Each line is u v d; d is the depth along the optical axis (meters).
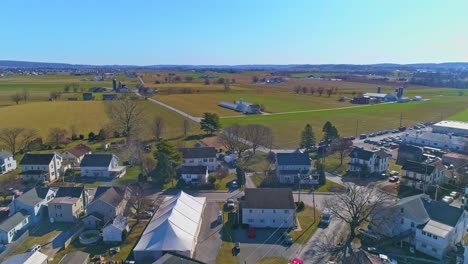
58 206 67.44
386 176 91.19
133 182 87.69
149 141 130.12
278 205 64.50
